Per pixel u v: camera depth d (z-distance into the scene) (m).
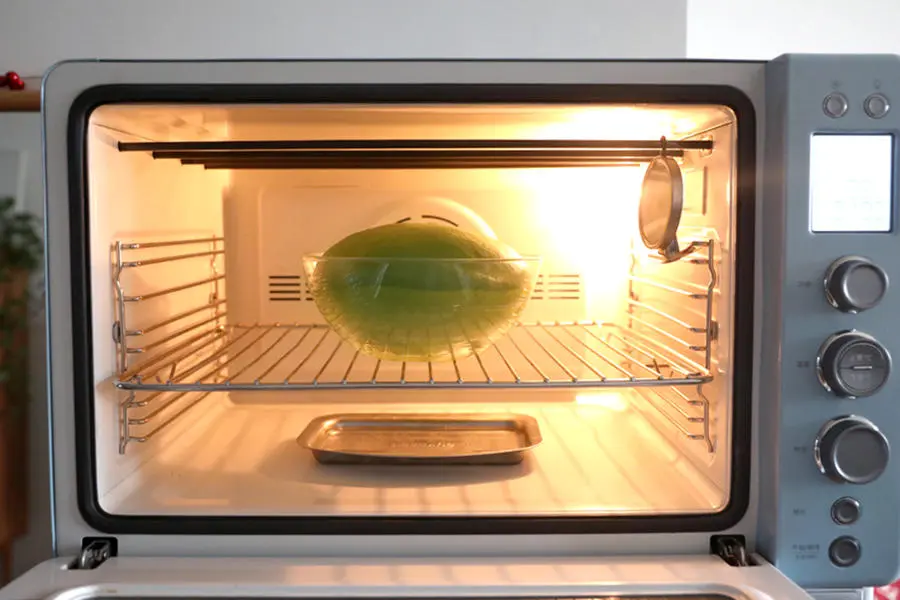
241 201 0.79
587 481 0.57
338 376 0.80
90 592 0.44
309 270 0.60
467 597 0.44
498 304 0.58
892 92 0.47
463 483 0.57
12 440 0.82
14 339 0.82
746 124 0.49
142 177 0.59
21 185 0.80
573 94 0.49
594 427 0.72
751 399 0.49
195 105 0.49
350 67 0.48
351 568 0.47
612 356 0.80
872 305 0.46
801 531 0.48
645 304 0.71
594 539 0.49
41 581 0.45
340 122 0.57
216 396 0.78
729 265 0.51
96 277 0.50
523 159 0.63
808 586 0.48
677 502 0.53
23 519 0.82
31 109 0.80
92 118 0.49
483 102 0.49
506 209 0.79
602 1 0.85
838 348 0.46
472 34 0.86
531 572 0.46
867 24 0.94
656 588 0.45
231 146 0.54
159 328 0.63
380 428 0.71
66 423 0.49
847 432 0.46
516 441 0.67
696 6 0.93
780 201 0.47
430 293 0.56
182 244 0.67
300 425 0.73
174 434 0.67
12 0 0.85
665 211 0.56
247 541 0.49
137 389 0.53
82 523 0.49
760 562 0.48
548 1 0.85
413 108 0.50
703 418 0.55
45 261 0.48
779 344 0.47
